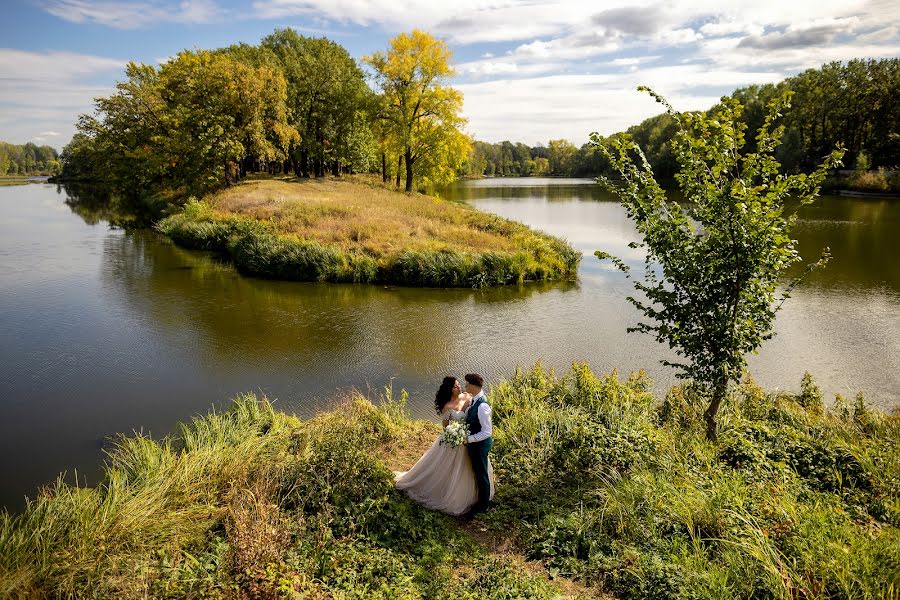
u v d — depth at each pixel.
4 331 15.35
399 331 15.75
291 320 16.67
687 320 7.26
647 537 5.34
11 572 4.60
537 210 53.44
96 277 22.06
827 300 18.73
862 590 4.20
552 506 6.16
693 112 7.00
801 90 79.50
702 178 7.18
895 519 5.51
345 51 68.62
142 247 29.30
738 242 6.63
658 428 7.95
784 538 4.99
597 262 26.95
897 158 70.94
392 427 8.55
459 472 6.04
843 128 76.94
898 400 11.23
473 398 6.11
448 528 5.72
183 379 12.17
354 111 55.75
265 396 11.26
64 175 121.25
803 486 6.24
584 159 167.75
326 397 11.30
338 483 6.03
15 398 11.14
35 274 22.48
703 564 4.78
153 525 5.34
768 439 7.50
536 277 22.94
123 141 49.97
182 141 41.56
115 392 11.46
